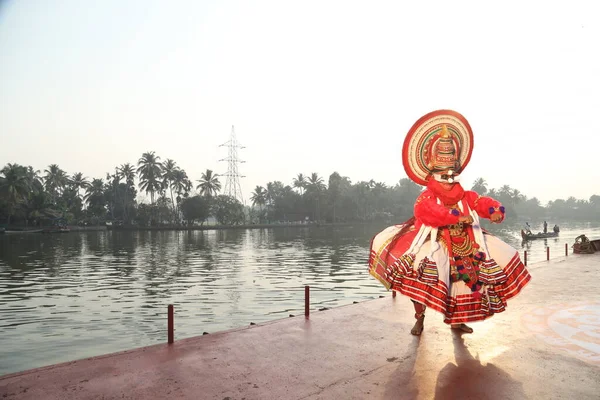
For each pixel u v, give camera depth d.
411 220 5.08
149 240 79.62
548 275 10.50
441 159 4.79
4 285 28.39
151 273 34.34
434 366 3.98
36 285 28.28
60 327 17.08
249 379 3.68
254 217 161.12
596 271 11.24
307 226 148.00
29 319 18.55
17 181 97.94
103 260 44.53
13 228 102.81
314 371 3.87
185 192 125.25
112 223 129.88
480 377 3.71
